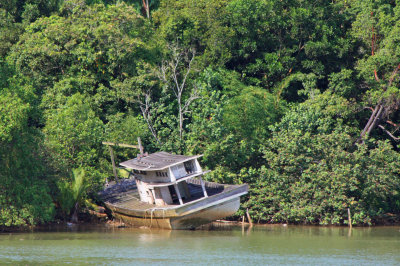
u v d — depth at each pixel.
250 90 179.00
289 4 196.88
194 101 181.62
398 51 166.00
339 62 196.62
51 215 127.94
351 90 182.88
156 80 179.75
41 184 129.38
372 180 148.88
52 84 178.50
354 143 168.50
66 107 154.62
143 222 134.50
